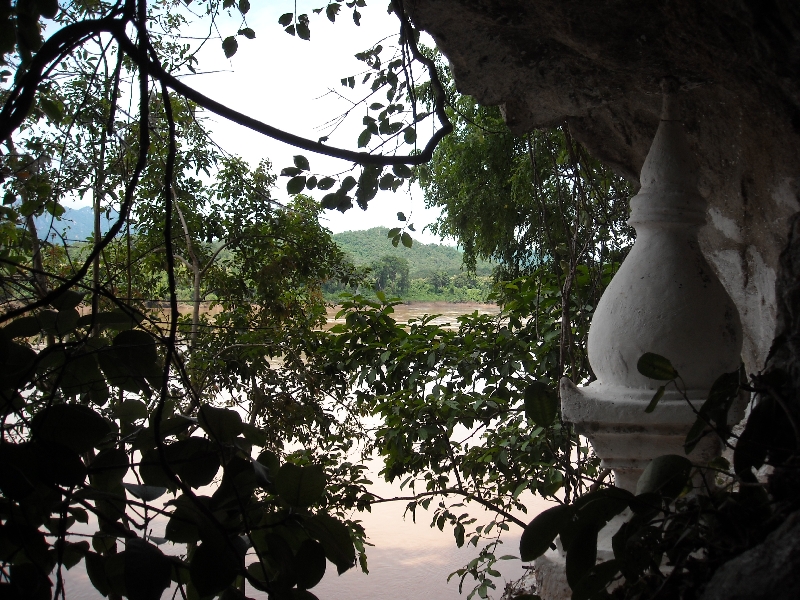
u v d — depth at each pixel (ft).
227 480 4.64
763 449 4.49
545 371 13.56
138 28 4.70
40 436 4.51
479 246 27.61
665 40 5.93
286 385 18.84
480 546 18.66
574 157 10.18
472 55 6.84
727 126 6.68
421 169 8.91
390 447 14.61
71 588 13.69
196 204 20.85
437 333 15.15
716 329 5.93
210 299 22.50
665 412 5.74
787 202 6.36
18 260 6.33
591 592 4.42
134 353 5.05
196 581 4.22
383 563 17.93
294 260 21.81
